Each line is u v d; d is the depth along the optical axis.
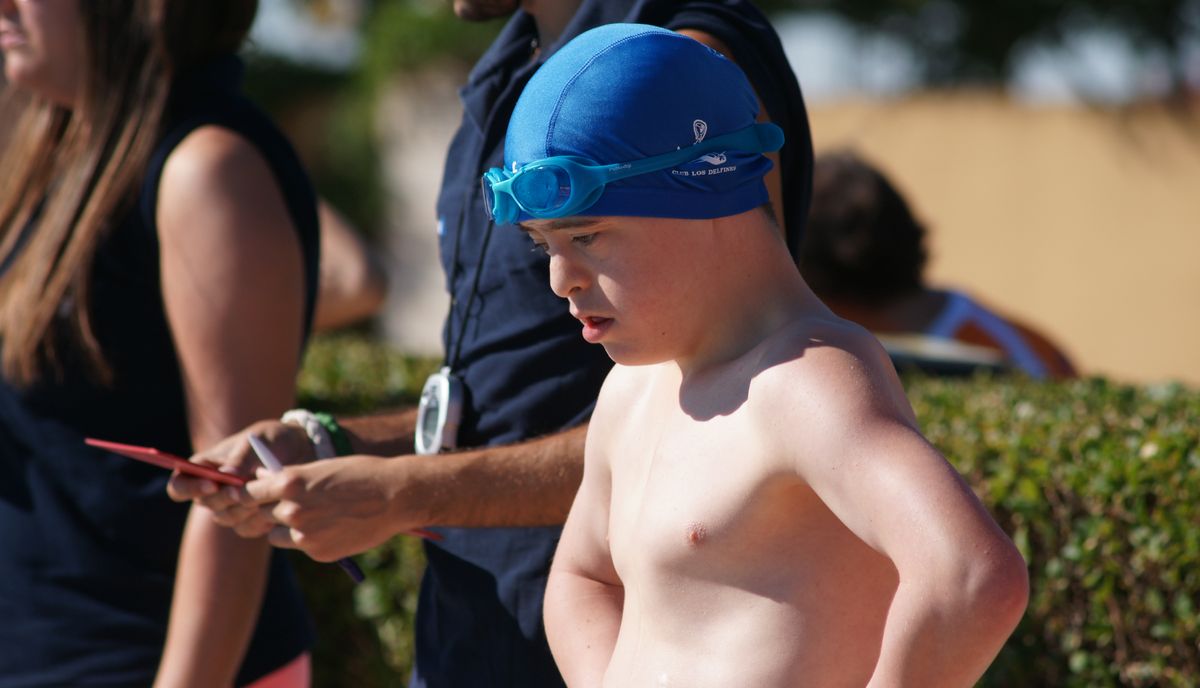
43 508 7.82
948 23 50.97
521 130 5.04
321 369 13.80
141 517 7.73
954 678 4.23
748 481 4.78
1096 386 10.93
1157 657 8.57
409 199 50.44
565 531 5.94
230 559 7.42
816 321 4.91
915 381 11.95
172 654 7.41
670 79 4.97
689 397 5.12
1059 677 8.92
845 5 50.94
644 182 4.84
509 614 6.64
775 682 4.72
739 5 6.54
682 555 4.91
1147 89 45.22
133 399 7.71
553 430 6.56
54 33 7.91
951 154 44.09
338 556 6.42
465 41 48.25
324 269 13.16
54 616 7.80
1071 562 8.86
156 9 7.75
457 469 6.33
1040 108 42.69
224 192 7.50
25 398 7.79
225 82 8.08
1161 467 8.50
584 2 6.56
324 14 52.16
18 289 7.82
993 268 43.22
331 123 50.12
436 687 6.93
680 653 4.89
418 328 50.16
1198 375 39.69
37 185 8.36
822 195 14.77
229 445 6.89
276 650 8.13
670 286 4.95
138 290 7.65
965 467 9.32
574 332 6.51
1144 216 40.88
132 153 7.65
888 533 4.36
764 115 6.20
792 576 4.78
